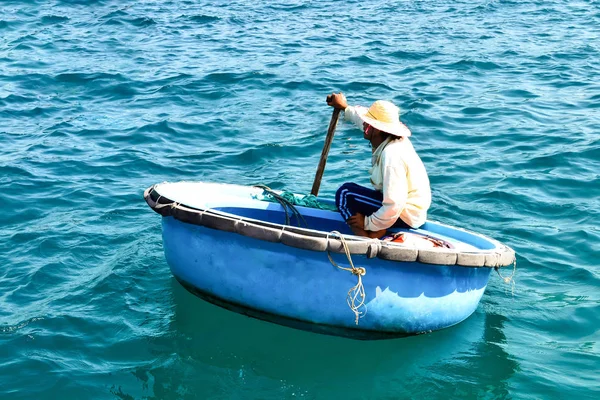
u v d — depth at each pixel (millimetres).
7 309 5164
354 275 4703
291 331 4996
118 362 4598
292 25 17594
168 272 5777
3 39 15172
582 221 6875
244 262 4844
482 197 7473
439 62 13742
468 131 9648
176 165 8422
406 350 4875
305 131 9656
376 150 5160
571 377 4539
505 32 16812
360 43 15523
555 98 11211
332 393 4379
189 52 14391
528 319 5266
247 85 11922
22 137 9328
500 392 4398
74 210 7020
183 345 4797
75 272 5766
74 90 11648
